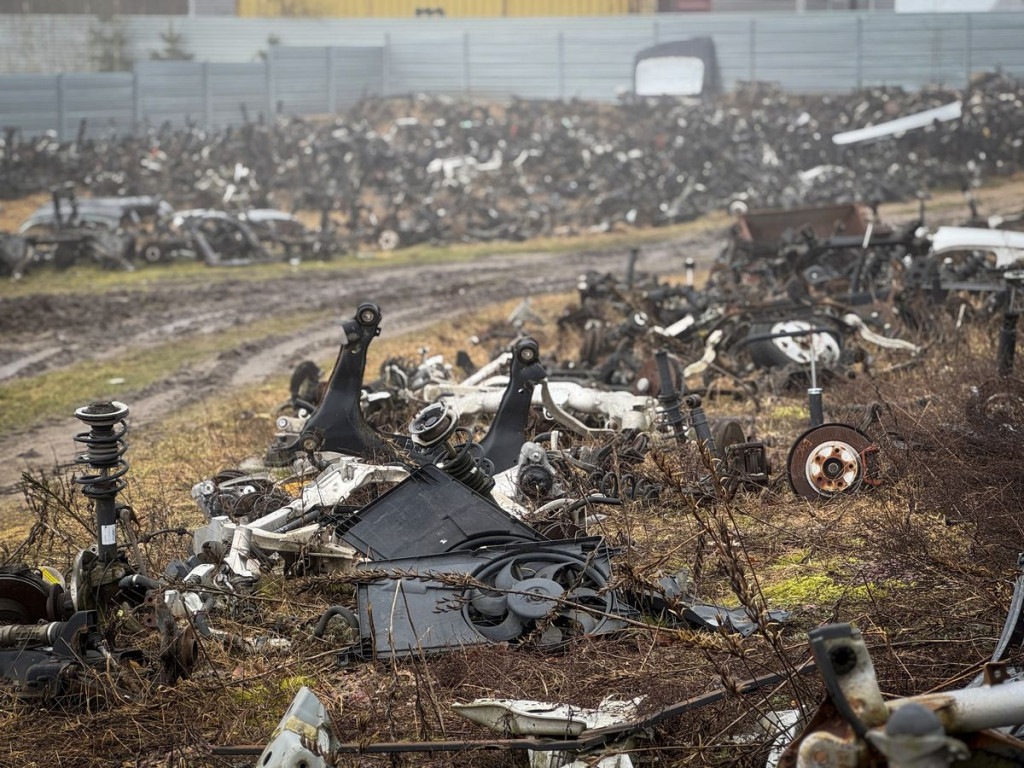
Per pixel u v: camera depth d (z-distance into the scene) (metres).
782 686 5.80
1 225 43.22
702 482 9.59
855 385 14.35
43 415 18.36
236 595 7.32
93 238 35.59
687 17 71.38
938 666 6.11
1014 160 53.84
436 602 6.82
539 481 9.06
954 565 7.41
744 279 24.75
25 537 10.68
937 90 61.12
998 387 11.82
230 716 6.23
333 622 7.33
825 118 58.06
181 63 63.78
